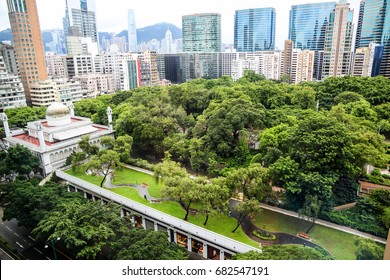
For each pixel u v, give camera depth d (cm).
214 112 8300
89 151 7850
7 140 9250
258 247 4859
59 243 5484
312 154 5875
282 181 6038
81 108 12575
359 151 5962
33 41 15575
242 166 7306
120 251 4078
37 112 12781
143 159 9169
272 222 5559
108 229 4550
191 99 11000
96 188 6806
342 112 7750
